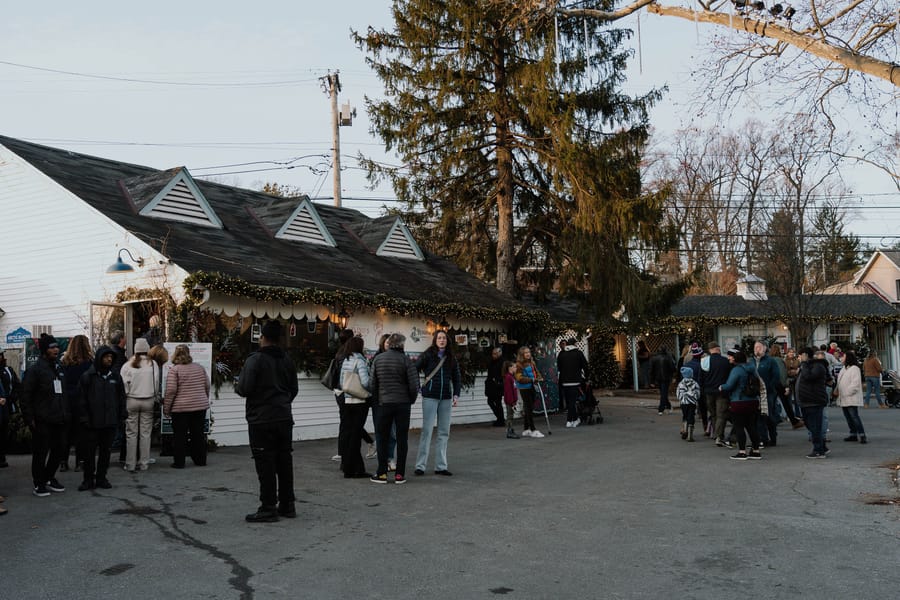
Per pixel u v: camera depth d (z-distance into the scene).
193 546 6.61
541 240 26.62
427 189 25.19
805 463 11.66
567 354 18.38
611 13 12.84
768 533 7.04
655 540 6.79
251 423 7.62
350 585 5.50
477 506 8.38
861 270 47.09
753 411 12.11
